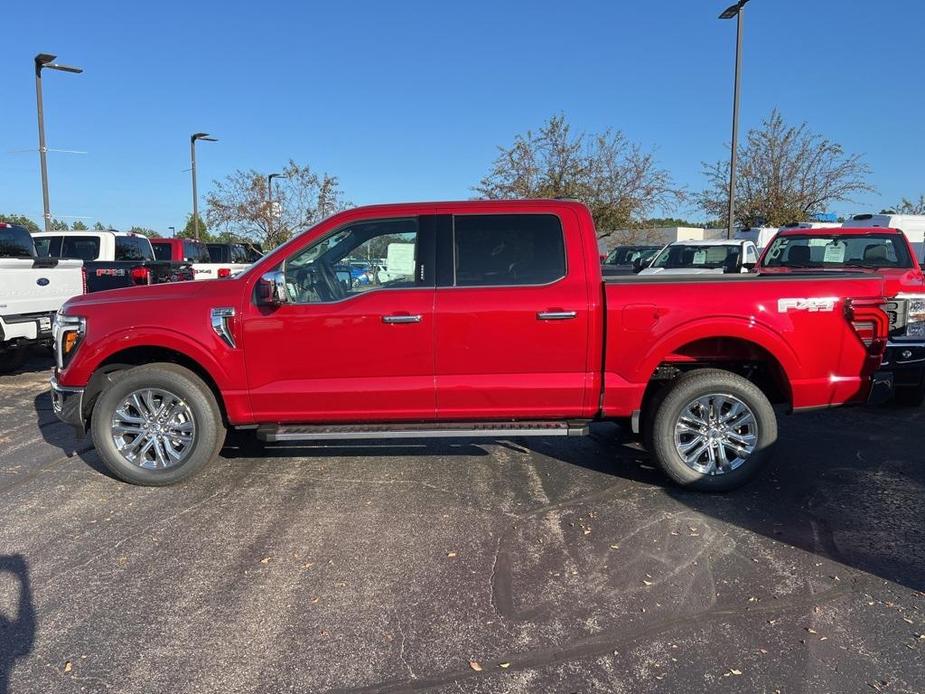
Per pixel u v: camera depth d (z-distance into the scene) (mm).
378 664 2807
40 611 3199
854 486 4766
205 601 3287
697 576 3488
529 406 4590
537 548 3820
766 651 2854
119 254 12383
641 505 4430
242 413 4598
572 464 5262
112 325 4562
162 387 4598
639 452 5562
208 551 3805
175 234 41406
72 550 3816
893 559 3650
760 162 24828
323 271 4594
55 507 4422
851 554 3715
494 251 4570
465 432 4535
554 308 4441
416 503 4480
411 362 4496
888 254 8188
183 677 2725
